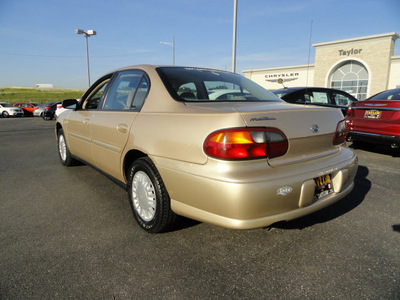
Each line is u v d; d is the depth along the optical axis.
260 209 1.75
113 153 2.73
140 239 2.32
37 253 2.12
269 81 26.72
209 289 1.74
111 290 1.73
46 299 1.65
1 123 16.41
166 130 2.07
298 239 2.30
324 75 22.66
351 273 1.88
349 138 5.50
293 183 1.83
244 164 1.75
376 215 2.73
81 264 1.99
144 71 2.69
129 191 2.59
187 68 2.85
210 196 1.79
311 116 2.09
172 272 1.90
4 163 5.07
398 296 1.67
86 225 2.58
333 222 2.59
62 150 4.65
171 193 2.06
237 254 2.11
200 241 2.29
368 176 3.99
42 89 98.31
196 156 1.85
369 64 20.22
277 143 1.84
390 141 4.78
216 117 1.81
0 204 3.08
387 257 2.05
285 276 1.86
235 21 12.65
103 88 3.53
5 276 1.86
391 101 4.76
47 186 3.68
